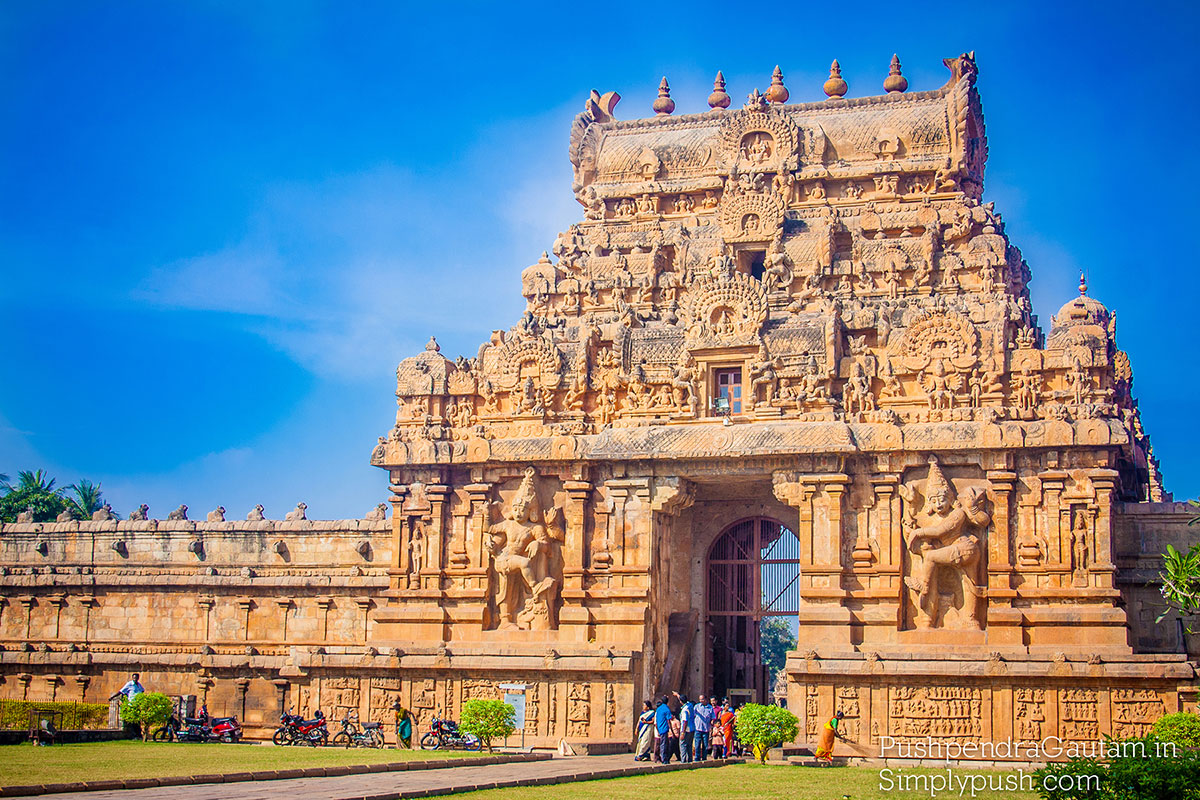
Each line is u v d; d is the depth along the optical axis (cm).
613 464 5056
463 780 3219
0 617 5959
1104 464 4556
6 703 5328
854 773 3888
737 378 5119
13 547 6072
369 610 5550
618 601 4972
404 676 5059
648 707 4659
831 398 4906
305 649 5253
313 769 3294
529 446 5119
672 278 5575
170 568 5859
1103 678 4328
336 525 5678
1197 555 3531
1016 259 5594
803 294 5278
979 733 4447
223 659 5562
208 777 3028
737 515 5375
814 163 5759
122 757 3612
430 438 5306
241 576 5734
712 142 5916
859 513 4772
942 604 4653
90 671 5747
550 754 4347
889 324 4997
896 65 5969
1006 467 4628
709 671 5303
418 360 5425
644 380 5159
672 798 3027
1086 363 4706
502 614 5075
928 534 4628
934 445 4675
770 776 3741
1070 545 4538
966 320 4834
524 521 5088
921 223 5472
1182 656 4303
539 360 5275
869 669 4547
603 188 5994
